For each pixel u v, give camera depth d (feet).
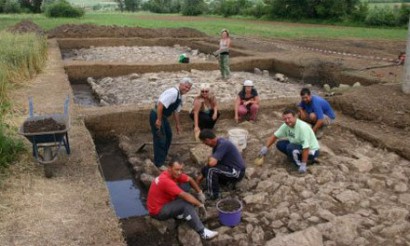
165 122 22.22
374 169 21.57
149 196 16.88
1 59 34.96
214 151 19.02
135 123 29.14
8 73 32.91
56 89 33.53
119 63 49.01
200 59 59.57
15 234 14.33
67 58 60.80
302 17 121.60
